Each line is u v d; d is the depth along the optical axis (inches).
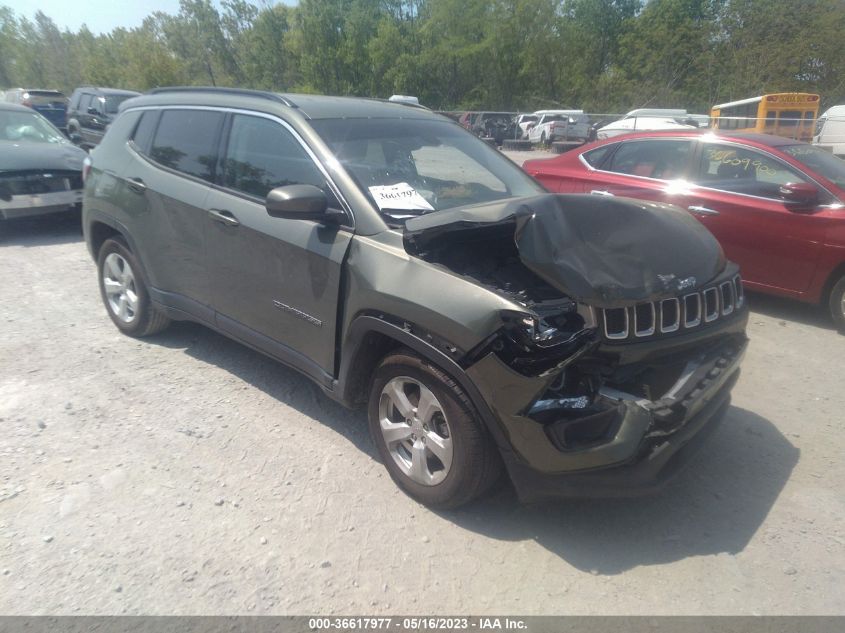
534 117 1273.4
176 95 187.9
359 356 132.3
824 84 1467.8
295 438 150.6
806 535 122.0
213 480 133.7
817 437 157.2
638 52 1822.1
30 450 141.3
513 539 119.4
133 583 105.7
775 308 252.4
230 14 2306.8
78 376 177.3
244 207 153.9
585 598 106.0
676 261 123.5
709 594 107.1
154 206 177.9
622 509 129.0
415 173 152.6
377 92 1947.6
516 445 109.5
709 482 138.4
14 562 109.0
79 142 693.9
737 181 241.9
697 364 122.0
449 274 116.3
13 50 2721.5
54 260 297.4
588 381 111.7
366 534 119.4
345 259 131.8
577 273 111.2
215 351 197.0
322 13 1897.1
